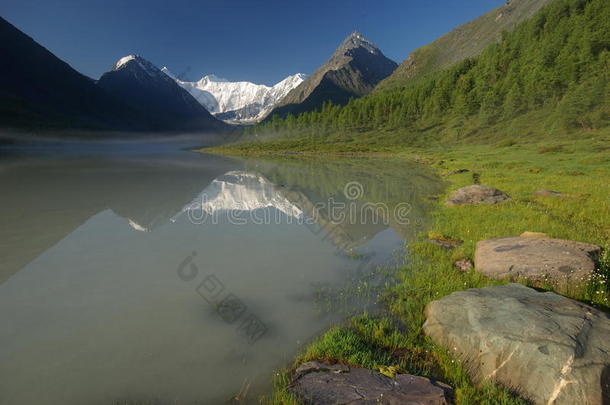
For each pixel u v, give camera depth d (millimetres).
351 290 8406
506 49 173500
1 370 5191
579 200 18250
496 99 127625
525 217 14531
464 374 5047
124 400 4656
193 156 88062
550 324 5102
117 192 24109
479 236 12328
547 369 4430
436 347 5742
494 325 5359
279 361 5570
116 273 9281
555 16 164125
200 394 4785
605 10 133125
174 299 7758
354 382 4770
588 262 7840
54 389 4812
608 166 36375
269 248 11734
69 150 107188
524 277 7824
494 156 63188
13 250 11141
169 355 5672
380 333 6227
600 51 121500
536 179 29188
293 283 8805
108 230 13812
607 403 3990
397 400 4375
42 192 23375
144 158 72500
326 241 12664
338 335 5984
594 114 88250
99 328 6453
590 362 4312
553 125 90000
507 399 4379
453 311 6141
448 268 9391
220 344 6027
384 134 146625
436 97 159000
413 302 7543
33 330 6336
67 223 14844
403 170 48875
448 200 19766
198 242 12359
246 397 4730
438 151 94438
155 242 12273
